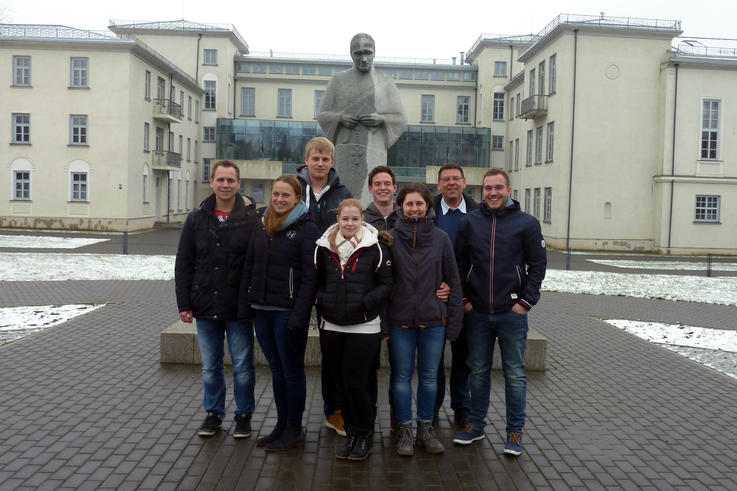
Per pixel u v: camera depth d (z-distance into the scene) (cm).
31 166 3709
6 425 538
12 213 3722
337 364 489
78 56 3678
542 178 3825
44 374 699
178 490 425
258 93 6016
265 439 507
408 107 6062
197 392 646
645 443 537
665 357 877
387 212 537
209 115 5697
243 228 505
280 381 507
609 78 3484
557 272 2172
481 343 508
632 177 3506
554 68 3641
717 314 1334
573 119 3475
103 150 3703
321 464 473
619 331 1078
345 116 824
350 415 496
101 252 2380
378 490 432
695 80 3431
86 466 459
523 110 4000
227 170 505
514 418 501
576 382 734
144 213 4072
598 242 3503
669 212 3434
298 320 476
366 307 468
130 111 3719
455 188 562
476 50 5916
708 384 738
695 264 2788
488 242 495
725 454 516
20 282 1513
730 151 3456
